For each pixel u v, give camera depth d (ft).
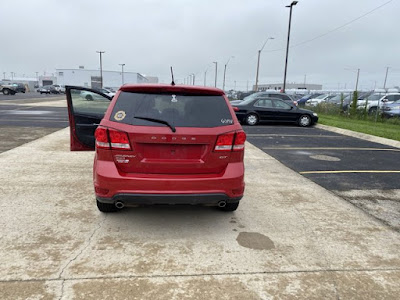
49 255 10.01
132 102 11.21
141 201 10.95
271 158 25.29
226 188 11.28
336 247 11.16
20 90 181.37
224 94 12.15
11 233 11.31
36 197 14.83
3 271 9.09
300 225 12.83
